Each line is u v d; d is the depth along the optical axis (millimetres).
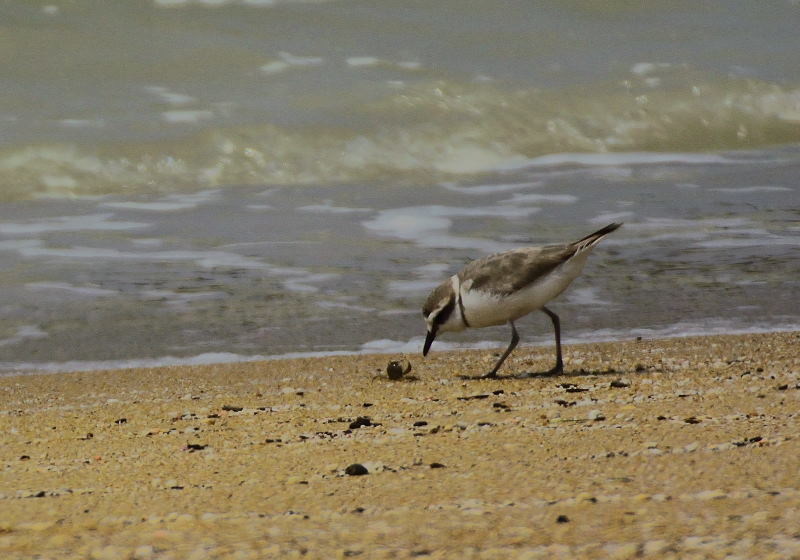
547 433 7500
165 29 25750
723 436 6863
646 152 22688
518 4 29641
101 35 25094
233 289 13594
